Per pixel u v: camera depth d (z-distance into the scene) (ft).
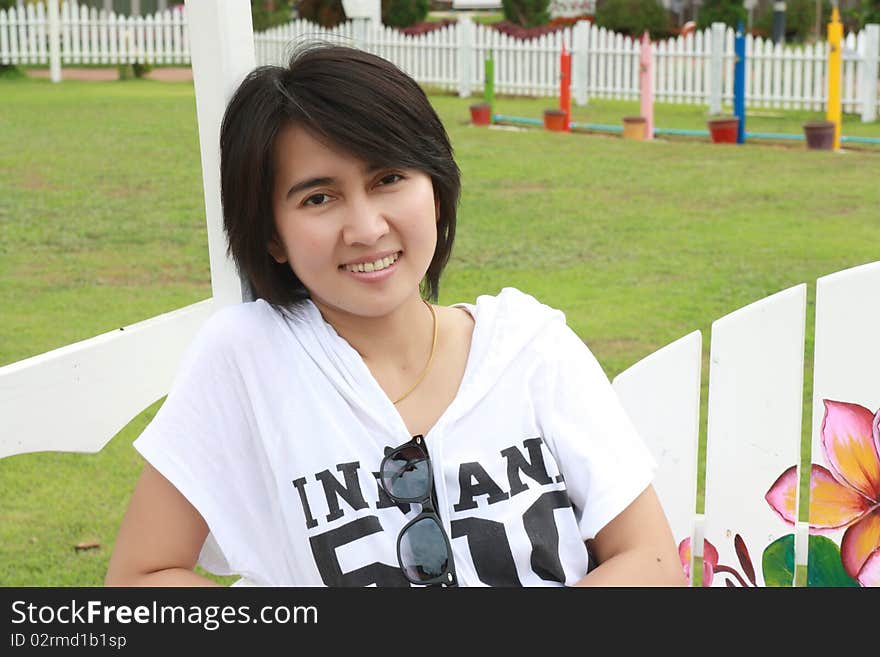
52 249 28.04
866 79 54.65
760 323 8.30
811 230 29.91
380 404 6.73
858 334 8.20
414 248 6.70
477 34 65.51
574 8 96.73
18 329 21.66
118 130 46.70
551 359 7.08
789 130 52.11
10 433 7.36
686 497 8.50
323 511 6.56
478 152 43.04
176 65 76.64
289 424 6.72
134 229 30.22
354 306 6.70
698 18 93.91
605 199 34.24
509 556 6.62
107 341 7.87
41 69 76.89
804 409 16.94
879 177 38.17
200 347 6.98
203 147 8.11
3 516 14.55
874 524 8.27
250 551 6.86
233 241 6.89
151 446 6.76
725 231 29.84
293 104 6.45
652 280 25.00
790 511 8.39
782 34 84.94
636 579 6.80
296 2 81.92
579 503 7.04
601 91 62.39
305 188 6.52
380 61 6.66
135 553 6.81
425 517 6.53
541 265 26.40
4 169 37.93
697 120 55.47
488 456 6.79
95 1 99.19
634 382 8.43
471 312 7.39
